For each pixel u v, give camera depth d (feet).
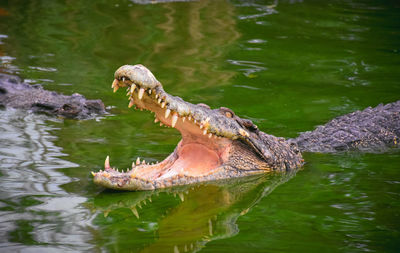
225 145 67.87
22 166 65.26
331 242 46.55
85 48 133.69
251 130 69.77
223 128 64.64
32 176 62.08
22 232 47.01
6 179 60.59
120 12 169.68
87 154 71.51
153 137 81.30
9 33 143.33
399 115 89.10
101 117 92.68
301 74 120.57
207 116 63.00
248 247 45.47
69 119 90.89
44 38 140.67
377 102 102.99
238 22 164.76
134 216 52.85
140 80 56.90
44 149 72.90
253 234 48.55
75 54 128.77
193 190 62.13
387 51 139.85
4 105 96.48
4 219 49.83
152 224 50.78
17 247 43.75
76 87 107.65
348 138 82.89
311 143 81.61
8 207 52.85
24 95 99.14
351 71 123.44
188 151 67.97
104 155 71.31
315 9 188.14
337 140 82.43
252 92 107.76
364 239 47.32
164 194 60.39
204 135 66.74
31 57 124.77
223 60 129.18
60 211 52.70
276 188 63.21
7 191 57.06
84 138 79.51
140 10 172.45
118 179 59.11
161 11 171.83
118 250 44.04
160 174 64.75
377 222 51.49
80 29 150.41
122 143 77.51
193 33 150.92
